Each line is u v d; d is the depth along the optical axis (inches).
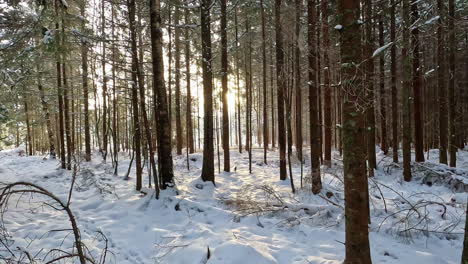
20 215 262.8
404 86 416.2
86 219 262.4
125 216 270.7
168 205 285.4
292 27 370.0
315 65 343.9
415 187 396.2
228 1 532.7
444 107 485.7
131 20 317.7
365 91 151.6
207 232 225.6
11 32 275.0
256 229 235.5
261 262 178.4
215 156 753.0
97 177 425.7
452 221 240.5
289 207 279.9
